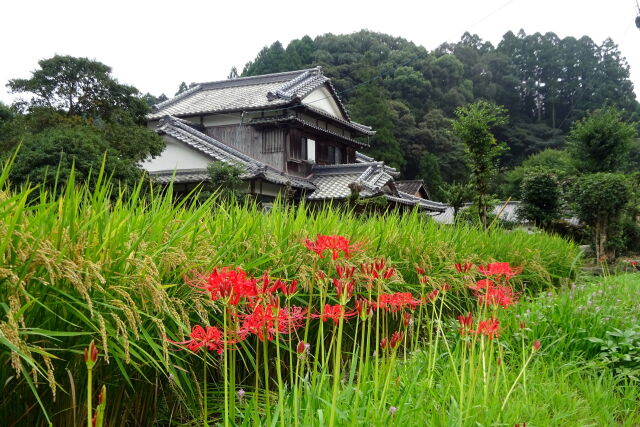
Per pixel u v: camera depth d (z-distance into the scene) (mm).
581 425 2523
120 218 2170
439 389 2691
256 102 25438
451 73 62969
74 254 1868
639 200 21562
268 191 21000
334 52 57969
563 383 3104
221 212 3355
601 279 8336
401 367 2961
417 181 36938
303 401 2225
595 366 3475
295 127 24203
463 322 2387
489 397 2596
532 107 77938
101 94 16141
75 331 1949
